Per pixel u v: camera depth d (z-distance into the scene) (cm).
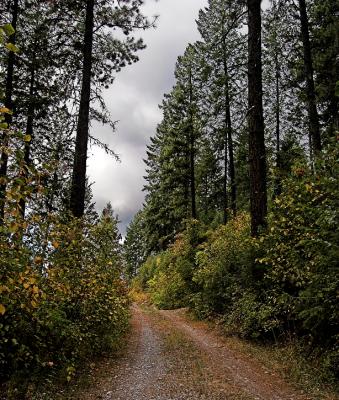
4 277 461
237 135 2797
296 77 1995
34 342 658
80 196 1220
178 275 2555
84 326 845
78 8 1341
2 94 439
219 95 2728
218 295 1506
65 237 787
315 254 698
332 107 2000
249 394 632
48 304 666
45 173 505
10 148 423
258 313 1000
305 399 600
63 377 703
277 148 2812
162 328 1550
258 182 1190
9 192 410
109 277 1006
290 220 815
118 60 1384
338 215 640
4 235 507
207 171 3356
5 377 621
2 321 588
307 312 721
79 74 1384
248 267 1121
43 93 1689
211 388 670
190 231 2541
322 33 1872
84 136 1270
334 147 730
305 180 767
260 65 1250
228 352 973
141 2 1348
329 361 695
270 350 933
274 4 1402
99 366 851
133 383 727
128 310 1557
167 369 828
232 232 1620
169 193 3784
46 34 1341
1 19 1457
